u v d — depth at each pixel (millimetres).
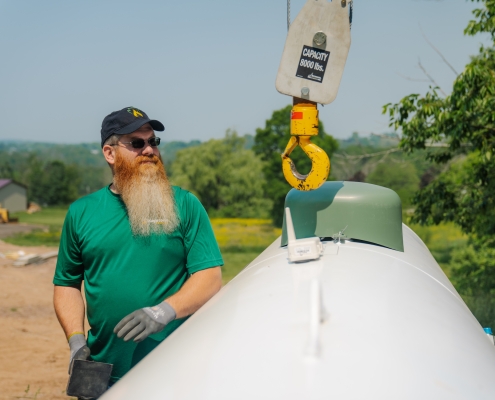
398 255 2295
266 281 1794
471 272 12188
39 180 120562
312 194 2480
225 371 1219
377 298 1545
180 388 1213
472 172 9250
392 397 1087
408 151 8820
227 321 1499
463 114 8000
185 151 69125
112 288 2350
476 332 1625
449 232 34094
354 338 1270
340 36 2330
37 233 39375
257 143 68688
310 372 1146
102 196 2451
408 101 8523
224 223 61906
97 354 2432
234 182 66750
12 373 7168
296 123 2377
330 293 1552
